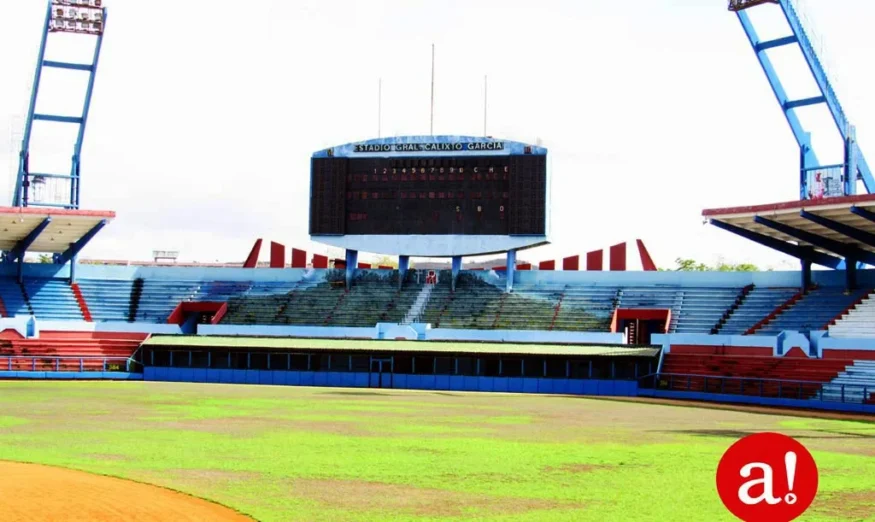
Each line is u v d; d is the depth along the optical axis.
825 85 77.38
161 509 21.69
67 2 86.06
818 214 68.00
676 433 39.00
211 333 84.62
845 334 71.06
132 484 24.72
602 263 92.69
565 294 87.25
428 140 84.00
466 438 36.09
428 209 83.81
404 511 21.83
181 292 92.94
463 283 89.62
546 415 47.91
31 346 77.88
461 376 73.50
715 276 85.69
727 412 52.69
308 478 26.12
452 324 85.19
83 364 76.56
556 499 23.52
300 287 92.00
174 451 31.22
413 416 45.91
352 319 86.88
